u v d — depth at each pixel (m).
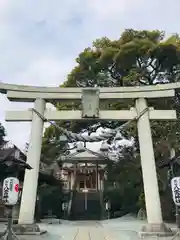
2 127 24.11
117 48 18.56
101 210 24.45
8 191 8.16
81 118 11.87
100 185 32.56
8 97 12.03
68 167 33.06
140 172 18.66
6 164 8.30
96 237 10.27
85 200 27.20
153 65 18.42
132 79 16.91
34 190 10.54
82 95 11.94
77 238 10.07
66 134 12.23
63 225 15.57
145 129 11.59
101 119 11.94
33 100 12.26
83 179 34.78
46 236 10.05
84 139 12.20
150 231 9.73
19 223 9.99
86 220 21.14
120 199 21.89
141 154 11.27
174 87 12.02
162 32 19.36
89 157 29.72
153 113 11.94
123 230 11.98
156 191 10.55
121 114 12.03
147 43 17.06
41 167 21.20
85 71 19.33
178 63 17.77
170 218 16.62
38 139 11.36
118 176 19.81
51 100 12.32
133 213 20.42
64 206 22.94
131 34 19.36
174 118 11.82
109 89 12.27
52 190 22.12
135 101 12.34
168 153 15.49
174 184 8.51
